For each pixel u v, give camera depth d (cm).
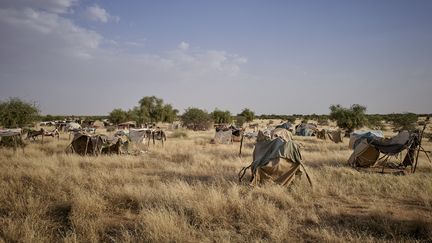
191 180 1248
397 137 1666
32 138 3275
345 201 945
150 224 681
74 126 4972
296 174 1153
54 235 675
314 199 966
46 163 1542
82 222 712
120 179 1213
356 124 4581
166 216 711
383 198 990
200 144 3175
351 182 1195
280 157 1149
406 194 1024
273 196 952
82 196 878
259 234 670
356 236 638
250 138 3862
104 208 857
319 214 805
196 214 775
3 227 670
